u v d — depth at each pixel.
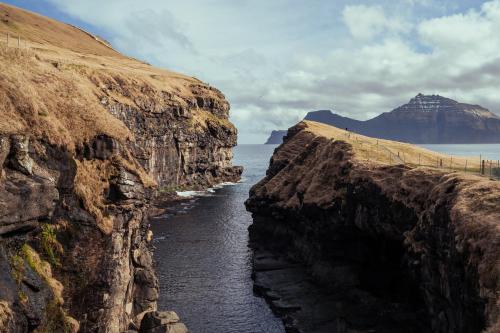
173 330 46.94
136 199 49.59
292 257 82.44
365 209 64.00
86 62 155.50
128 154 51.34
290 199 90.50
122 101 135.88
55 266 40.56
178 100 176.12
